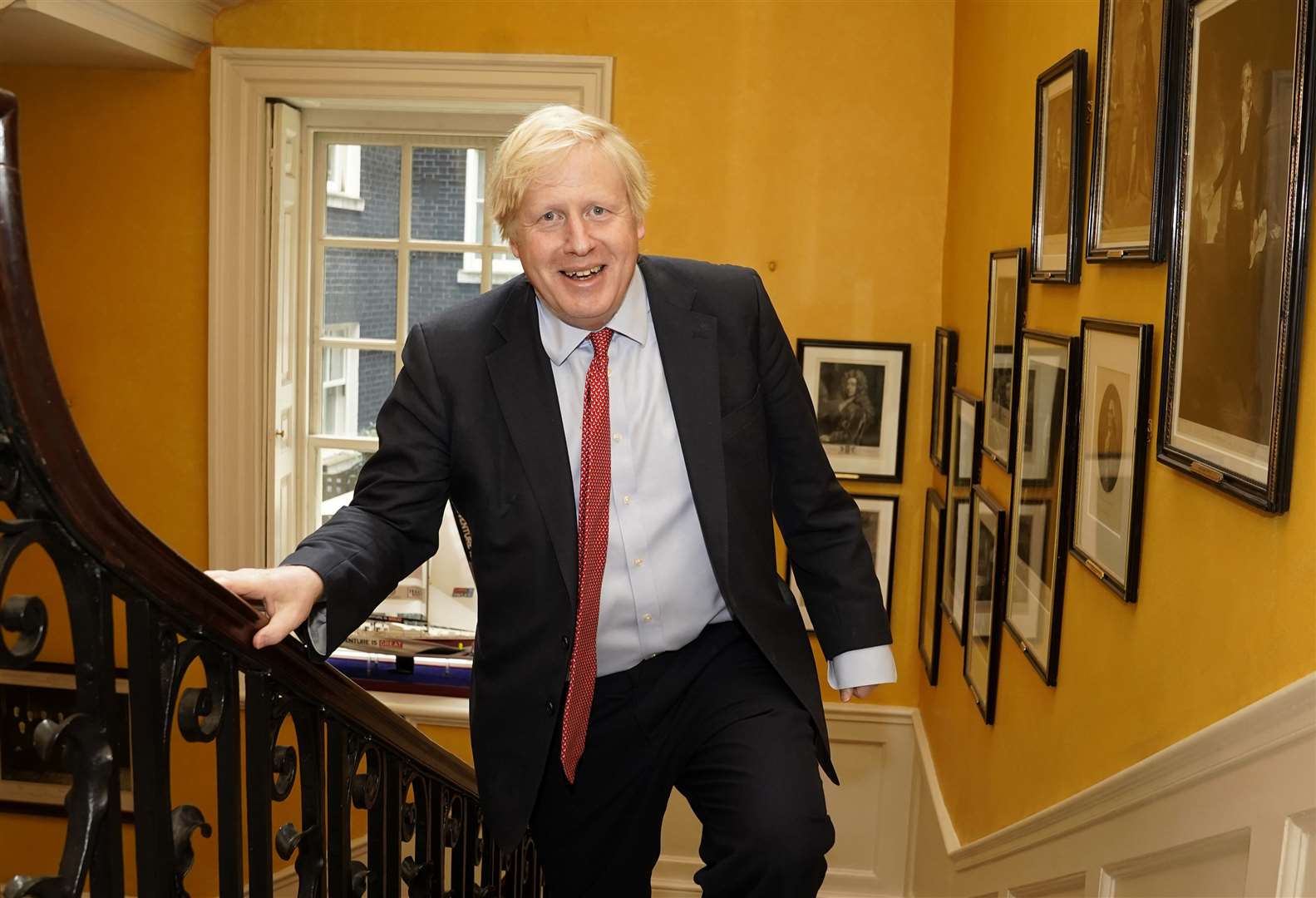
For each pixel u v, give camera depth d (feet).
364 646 15.58
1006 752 10.37
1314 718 4.56
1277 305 5.05
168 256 14.96
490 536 5.83
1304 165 4.77
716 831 5.69
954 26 14.20
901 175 14.43
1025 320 10.00
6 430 2.99
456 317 5.99
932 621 14.06
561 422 5.76
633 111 14.49
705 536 5.74
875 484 14.90
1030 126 10.13
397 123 15.34
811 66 14.34
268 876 4.48
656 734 6.24
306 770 4.98
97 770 3.35
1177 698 6.27
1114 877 7.23
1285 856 4.81
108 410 15.25
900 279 14.60
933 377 14.65
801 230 14.58
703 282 6.11
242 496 15.16
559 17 14.35
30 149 14.83
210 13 14.32
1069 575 8.58
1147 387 6.79
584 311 5.47
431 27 14.40
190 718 3.93
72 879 3.22
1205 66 5.98
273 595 4.60
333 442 15.96
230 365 14.94
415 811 6.53
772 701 5.96
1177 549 6.35
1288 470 4.93
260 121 14.64
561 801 6.66
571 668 5.93
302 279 15.64
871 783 15.49
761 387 6.16
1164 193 6.48
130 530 3.39
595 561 5.80
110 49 13.32
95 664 3.36
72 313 15.11
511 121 15.29
